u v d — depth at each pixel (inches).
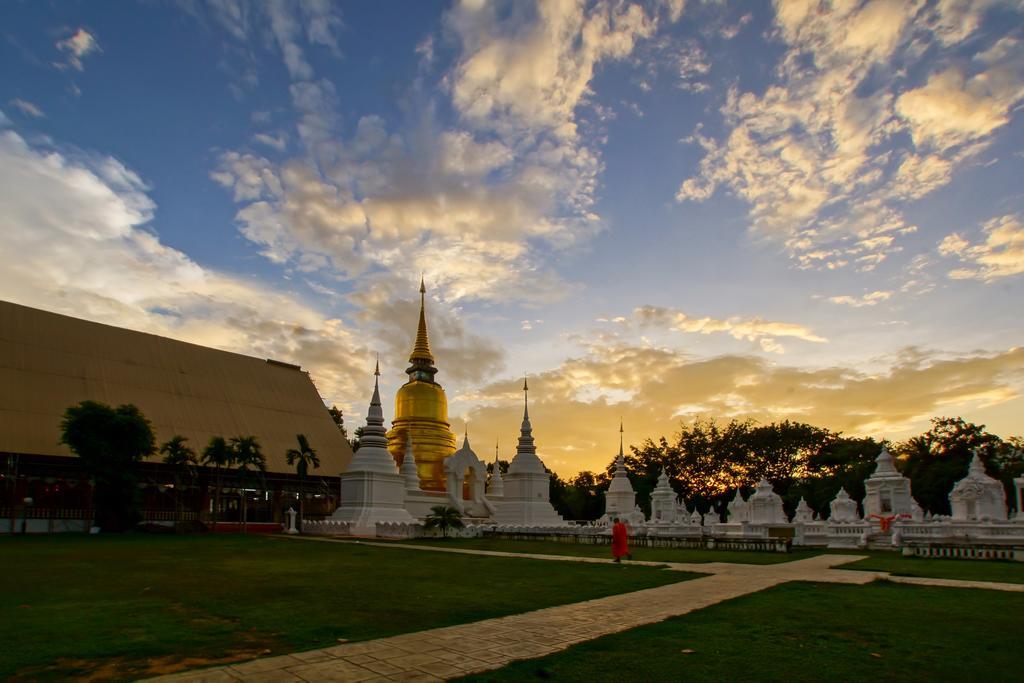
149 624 556.7
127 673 412.5
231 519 2736.2
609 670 424.2
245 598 702.5
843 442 3944.4
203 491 2620.6
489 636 519.8
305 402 3326.8
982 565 1151.0
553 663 439.2
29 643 485.4
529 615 610.5
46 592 738.8
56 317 2667.3
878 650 485.4
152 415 2625.5
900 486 2140.7
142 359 2822.3
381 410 2395.4
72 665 429.1
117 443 2070.6
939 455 3393.2
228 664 433.4
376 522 2128.4
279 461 2881.4
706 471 4057.6
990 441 3356.3
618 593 757.3
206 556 1220.5
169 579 861.2
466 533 2080.5
